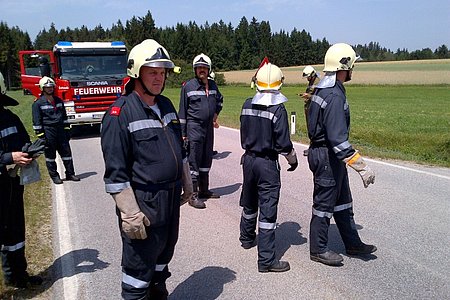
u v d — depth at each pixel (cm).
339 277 449
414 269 461
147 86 321
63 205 710
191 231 584
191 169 694
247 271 468
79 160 1116
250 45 12362
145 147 320
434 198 692
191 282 445
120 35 10600
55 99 855
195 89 696
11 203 402
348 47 445
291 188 776
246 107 477
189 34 11269
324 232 475
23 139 391
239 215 649
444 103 3556
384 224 586
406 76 7075
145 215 325
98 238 565
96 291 429
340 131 428
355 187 763
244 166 486
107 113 320
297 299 409
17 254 419
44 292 426
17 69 8869
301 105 3175
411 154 1102
